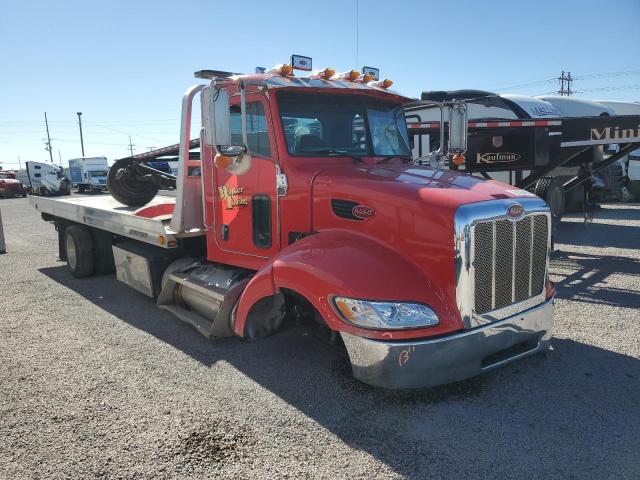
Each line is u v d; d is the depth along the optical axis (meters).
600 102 16.83
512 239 3.47
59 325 5.44
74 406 3.63
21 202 30.84
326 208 3.88
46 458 3.02
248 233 4.56
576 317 5.31
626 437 3.09
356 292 3.18
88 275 7.73
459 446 3.03
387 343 3.10
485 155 8.02
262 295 3.79
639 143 8.85
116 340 4.94
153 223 5.46
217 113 3.88
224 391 3.80
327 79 4.57
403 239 3.43
